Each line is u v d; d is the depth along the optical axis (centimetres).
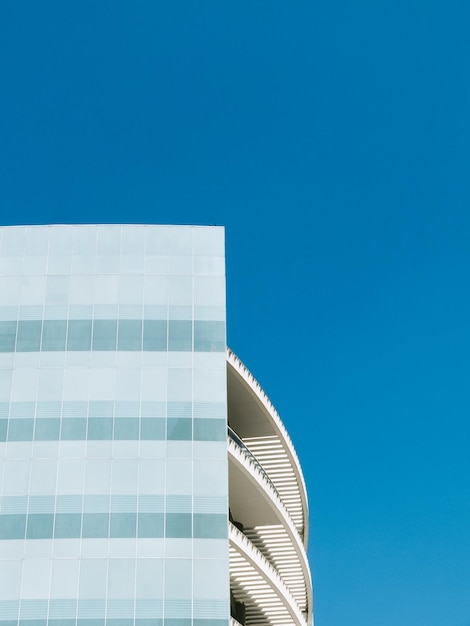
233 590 6838
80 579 5172
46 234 6359
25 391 5769
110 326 6016
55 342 5944
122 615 5088
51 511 5375
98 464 5541
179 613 5116
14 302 6081
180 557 5278
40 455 5556
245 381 6419
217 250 6378
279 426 6994
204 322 6075
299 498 7644
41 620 5044
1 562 5203
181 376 5869
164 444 5625
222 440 5666
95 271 6225
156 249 6341
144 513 5394
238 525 6931
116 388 5797
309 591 7731
